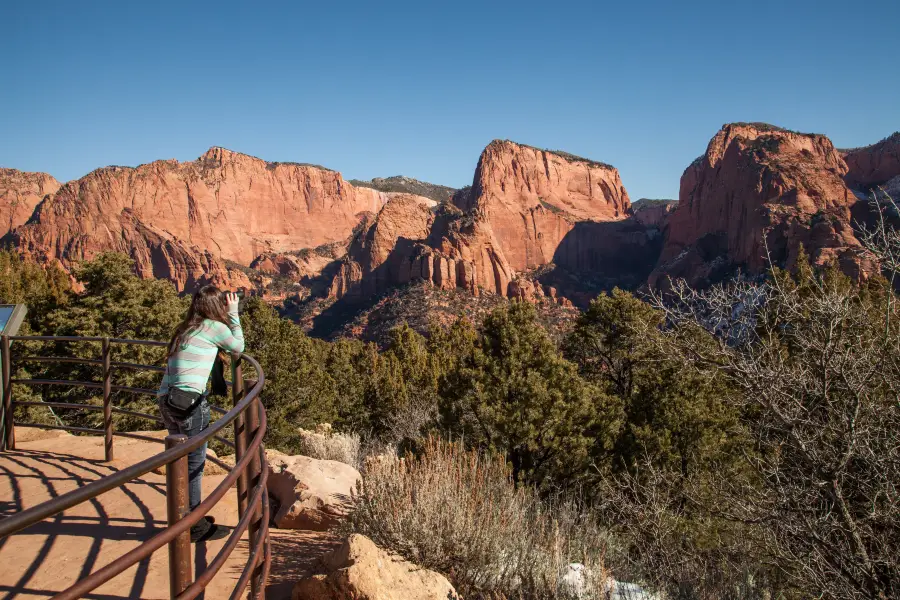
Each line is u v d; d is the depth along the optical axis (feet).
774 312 19.36
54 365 71.31
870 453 15.64
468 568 13.78
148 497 14.28
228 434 52.31
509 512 15.90
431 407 60.80
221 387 12.73
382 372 97.71
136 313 72.08
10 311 18.65
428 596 11.89
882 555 14.96
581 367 73.00
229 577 11.05
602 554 17.39
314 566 12.42
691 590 18.02
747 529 20.92
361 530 14.51
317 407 92.53
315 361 104.78
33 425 18.49
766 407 18.37
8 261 133.59
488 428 43.60
